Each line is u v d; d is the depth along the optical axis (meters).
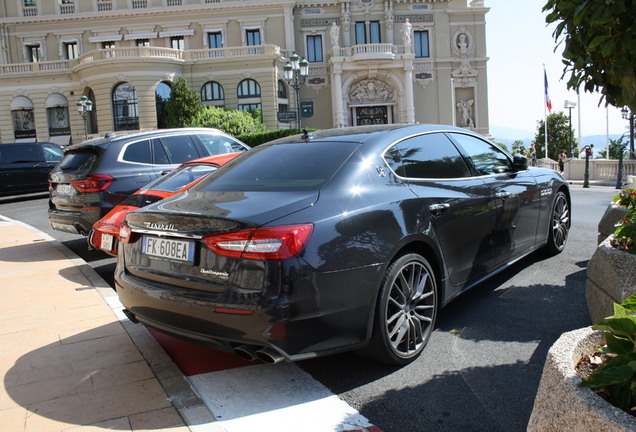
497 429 2.55
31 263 6.71
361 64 38.00
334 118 38.72
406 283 3.25
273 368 3.38
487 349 3.47
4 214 13.30
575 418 1.59
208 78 35.47
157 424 2.69
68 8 39.53
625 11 2.29
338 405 2.85
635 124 23.34
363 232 3.01
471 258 3.96
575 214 9.48
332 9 40.31
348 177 3.24
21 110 36.53
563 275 5.02
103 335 4.02
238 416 2.77
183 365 3.48
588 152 19.08
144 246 3.23
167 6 38.97
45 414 2.83
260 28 39.03
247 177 3.52
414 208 3.41
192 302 2.80
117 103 33.69
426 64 41.19
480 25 41.47
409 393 2.95
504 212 4.41
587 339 2.01
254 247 2.67
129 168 7.16
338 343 2.86
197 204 3.16
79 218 6.85
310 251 2.73
